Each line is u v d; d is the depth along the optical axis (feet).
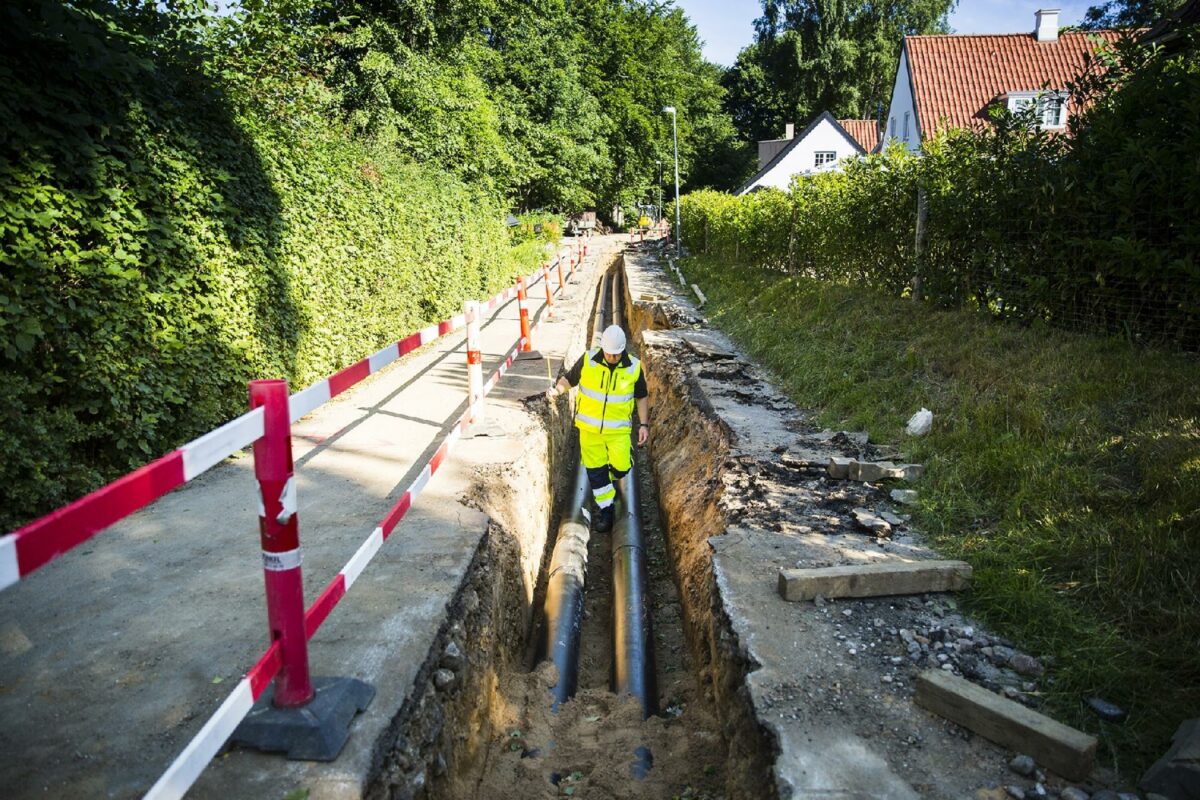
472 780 11.73
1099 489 14.05
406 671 10.37
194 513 16.26
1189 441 14.28
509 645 16.22
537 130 94.68
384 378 32.63
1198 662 9.82
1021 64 86.94
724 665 12.30
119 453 17.40
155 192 18.19
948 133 30.81
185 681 9.98
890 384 23.18
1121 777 8.63
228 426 7.41
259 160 24.00
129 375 17.12
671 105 168.66
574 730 14.74
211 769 8.36
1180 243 18.34
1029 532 13.67
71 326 15.83
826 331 30.99
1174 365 17.53
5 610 11.91
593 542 25.46
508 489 19.53
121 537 14.90
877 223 35.96
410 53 57.93
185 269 19.44
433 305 44.24
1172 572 11.46
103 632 11.23
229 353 21.35
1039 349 21.01
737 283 54.49
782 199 53.93
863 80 158.10
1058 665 10.57
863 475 17.94
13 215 14.17
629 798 12.23
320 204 28.22
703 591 16.47
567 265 86.28
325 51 50.06
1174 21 33.47
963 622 11.99
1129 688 9.82
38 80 15.07
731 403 26.37
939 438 18.37
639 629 18.49
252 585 12.80
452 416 25.76
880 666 11.00
